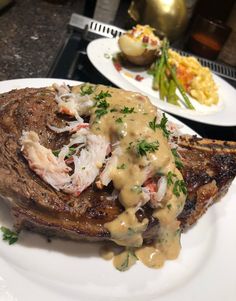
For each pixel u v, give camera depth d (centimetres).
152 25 43
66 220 17
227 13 53
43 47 36
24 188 16
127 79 36
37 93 20
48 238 18
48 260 17
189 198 19
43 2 47
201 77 38
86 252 18
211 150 22
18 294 15
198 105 36
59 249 18
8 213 18
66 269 17
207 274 19
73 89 22
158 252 19
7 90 23
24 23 39
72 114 19
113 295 17
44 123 19
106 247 19
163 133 19
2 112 18
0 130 18
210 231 22
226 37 49
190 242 21
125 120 18
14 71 30
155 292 18
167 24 43
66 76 32
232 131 34
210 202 21
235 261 20
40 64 33
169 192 18
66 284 17
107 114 19
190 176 20
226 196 24
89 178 17
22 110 19
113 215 17
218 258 20
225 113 35
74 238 18
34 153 17
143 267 19
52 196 17
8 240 17
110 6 48
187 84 38
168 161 18
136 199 17
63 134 19
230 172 21
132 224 17
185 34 54
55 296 15
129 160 18
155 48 38
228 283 19
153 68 38
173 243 19
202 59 47
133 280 18
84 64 36
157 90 36
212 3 52
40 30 39
